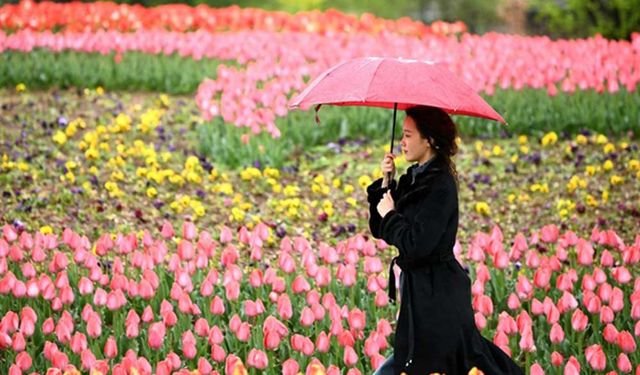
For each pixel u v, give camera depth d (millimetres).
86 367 9141
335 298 11977
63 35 28484
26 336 10352
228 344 10734
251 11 30828
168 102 24062
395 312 11820
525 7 44094
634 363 10312
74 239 12195
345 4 54375
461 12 47688
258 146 18906
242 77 21781
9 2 42156
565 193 17688
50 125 20859
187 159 18594
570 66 22344
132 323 10094
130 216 16312
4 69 24641
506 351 9578
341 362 10258
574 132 20953
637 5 33062
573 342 10594
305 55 24547
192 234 12359
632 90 20516
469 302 8664
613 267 13914
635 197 17281
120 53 26141
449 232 8414
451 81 8539
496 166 19281
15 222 13789
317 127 20688
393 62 8547
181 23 30500
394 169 8953
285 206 16891
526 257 12414
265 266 13414
